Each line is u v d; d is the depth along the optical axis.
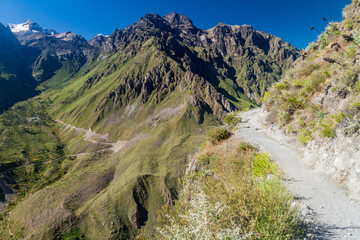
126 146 153.12
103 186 106.25
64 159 155.25
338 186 8.05
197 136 145.88
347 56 12.35
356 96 10.19
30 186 122.81
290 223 4.64
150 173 104.81
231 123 28.41
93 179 108.94
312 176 9.32
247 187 5.58
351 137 8.52
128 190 89.12
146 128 174.25
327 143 10.20
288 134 15.50
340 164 8.59
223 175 10.24
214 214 4.58
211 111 193.25
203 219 4.54
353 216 5.99
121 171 117.75
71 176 116.38
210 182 7.46
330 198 7.27
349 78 11.30
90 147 169.12
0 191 115.31
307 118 13.98
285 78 21.77
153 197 89.50
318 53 18.70
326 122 11.07
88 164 141.62
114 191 91.38
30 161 148.38
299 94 16.64
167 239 5.09
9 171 134.25
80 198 95.19
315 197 7.46
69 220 78.62
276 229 4.36
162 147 132.12
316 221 5.87
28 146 172.88
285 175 9.73
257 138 17.50
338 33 17.38
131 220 78.62
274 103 20.50
